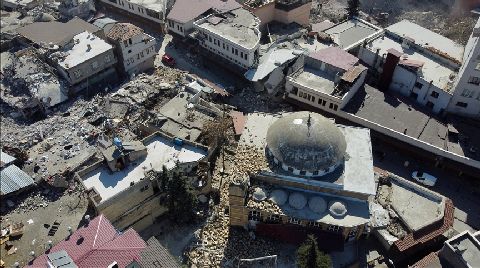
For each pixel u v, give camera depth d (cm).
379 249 5762
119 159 5819
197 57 9269
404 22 8975
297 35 8875
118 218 5653
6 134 7494
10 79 8488
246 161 5753
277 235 5612
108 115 7519
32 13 10444
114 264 4338
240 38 8212
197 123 6962
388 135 6994
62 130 7306
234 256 5603
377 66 8156
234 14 8900
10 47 9344
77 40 8631
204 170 6141
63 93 8069
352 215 5412
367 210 5472
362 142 6038
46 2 10906
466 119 7212
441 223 5816
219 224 5969
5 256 5575
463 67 7044
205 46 8806
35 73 8356
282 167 5600
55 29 9075
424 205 6041
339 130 5778
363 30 9025
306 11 9538
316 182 5466
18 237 5784
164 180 5609
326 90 7306
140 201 5747
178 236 5891
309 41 8788
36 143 7138
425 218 5869
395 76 7738
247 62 8094
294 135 5419
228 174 6612
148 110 7519
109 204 5381
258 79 7925
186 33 9056
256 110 7944
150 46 8794
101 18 10025
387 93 7775
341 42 8606
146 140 6375
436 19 11144
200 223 6031
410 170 6950
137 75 8700
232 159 6838
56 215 6041
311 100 7438
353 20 9412
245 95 8212
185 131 6788
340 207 5391
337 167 5644
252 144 5991
